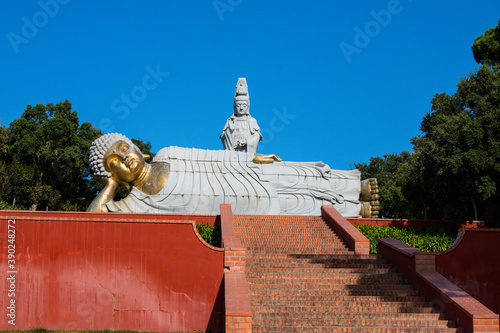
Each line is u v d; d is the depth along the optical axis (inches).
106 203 902.4
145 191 915.4
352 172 1010.1
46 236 607.5
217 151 973.8
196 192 914.1
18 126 1320.1
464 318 501.4
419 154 955.3
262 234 775.7
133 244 609.6
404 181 1056.8
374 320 520.7
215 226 788.0
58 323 593.6
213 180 933.2
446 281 558.3
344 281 599.5
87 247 608.4
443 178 842.2
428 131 1108.5
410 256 597.6
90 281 602.2
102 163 908.6
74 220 611.5
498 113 788.6
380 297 562.6
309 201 968.3
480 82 940.0
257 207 927.7
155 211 902.4
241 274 585.0
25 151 1300.4
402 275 613.9
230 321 480.1
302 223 832.3
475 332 485.4
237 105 1079.6
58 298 597.9
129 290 601.3
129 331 587.8
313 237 762.2
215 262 604.4
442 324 517.0
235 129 1066.1
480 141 799.1
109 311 597.9
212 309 596.1
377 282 602.2
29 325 591.2
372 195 999.0
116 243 609.3
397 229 852.0
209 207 914.1
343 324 520.1
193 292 600.4
